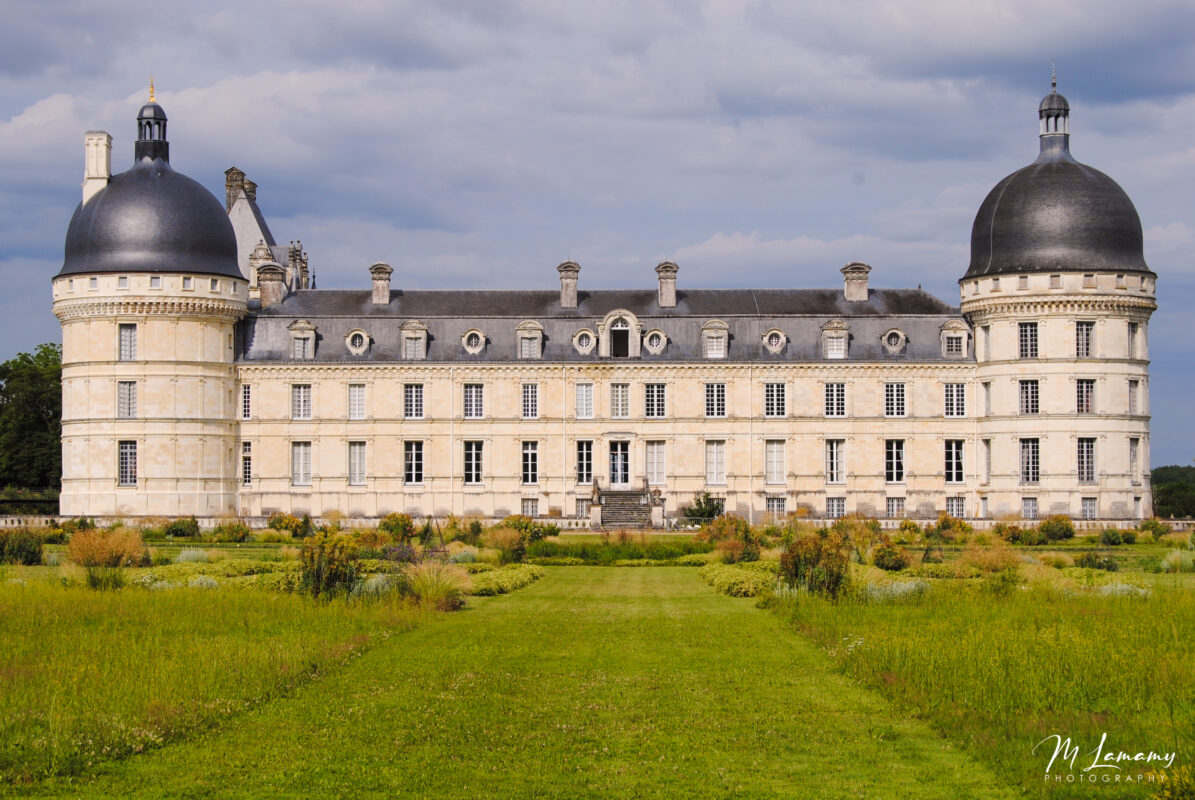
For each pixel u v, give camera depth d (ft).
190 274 306.55
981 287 313.53
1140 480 311.27
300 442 321.73
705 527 253.44
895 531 270.46
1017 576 154.51
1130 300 306.14
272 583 149.38
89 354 306.96
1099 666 95.76
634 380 323.57
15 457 367.45
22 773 73.92
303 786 73.26
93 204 311.88
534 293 339.77
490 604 149.07
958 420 321.93
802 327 325.83
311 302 334.24
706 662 108.27
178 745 80.94
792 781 74.59
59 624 117.19
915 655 101.60
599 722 87.45
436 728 85.40
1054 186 310.04
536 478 322.96
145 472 305.53
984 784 73.97
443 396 322.55
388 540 210.18
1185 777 68.03
